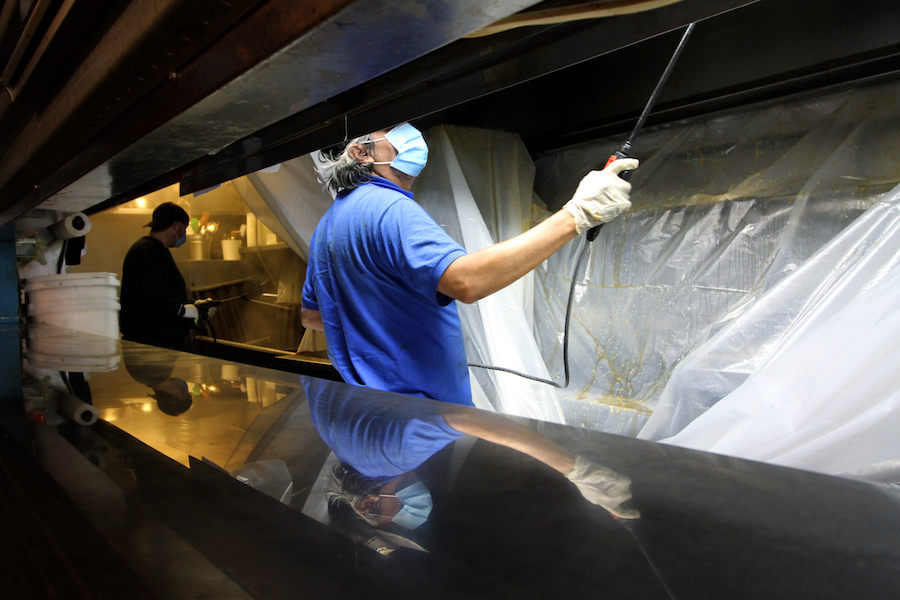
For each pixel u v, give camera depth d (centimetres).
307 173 236
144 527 29
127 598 21
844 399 96
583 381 202
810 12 153
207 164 113
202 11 44
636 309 192
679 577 21
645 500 29
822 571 21
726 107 185
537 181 244
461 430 49
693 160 194
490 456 39
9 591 22
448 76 75
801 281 140
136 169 92
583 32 60
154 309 261
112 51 54
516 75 68
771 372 110
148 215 467
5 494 34
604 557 23
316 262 123
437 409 60
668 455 38
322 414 58
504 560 23
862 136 157
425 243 102
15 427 55
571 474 34
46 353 123
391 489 33
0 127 98
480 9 38
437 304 105
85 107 65
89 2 53
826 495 29
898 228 117
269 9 43
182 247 470
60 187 110
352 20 39
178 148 78
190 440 48
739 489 31
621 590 20
